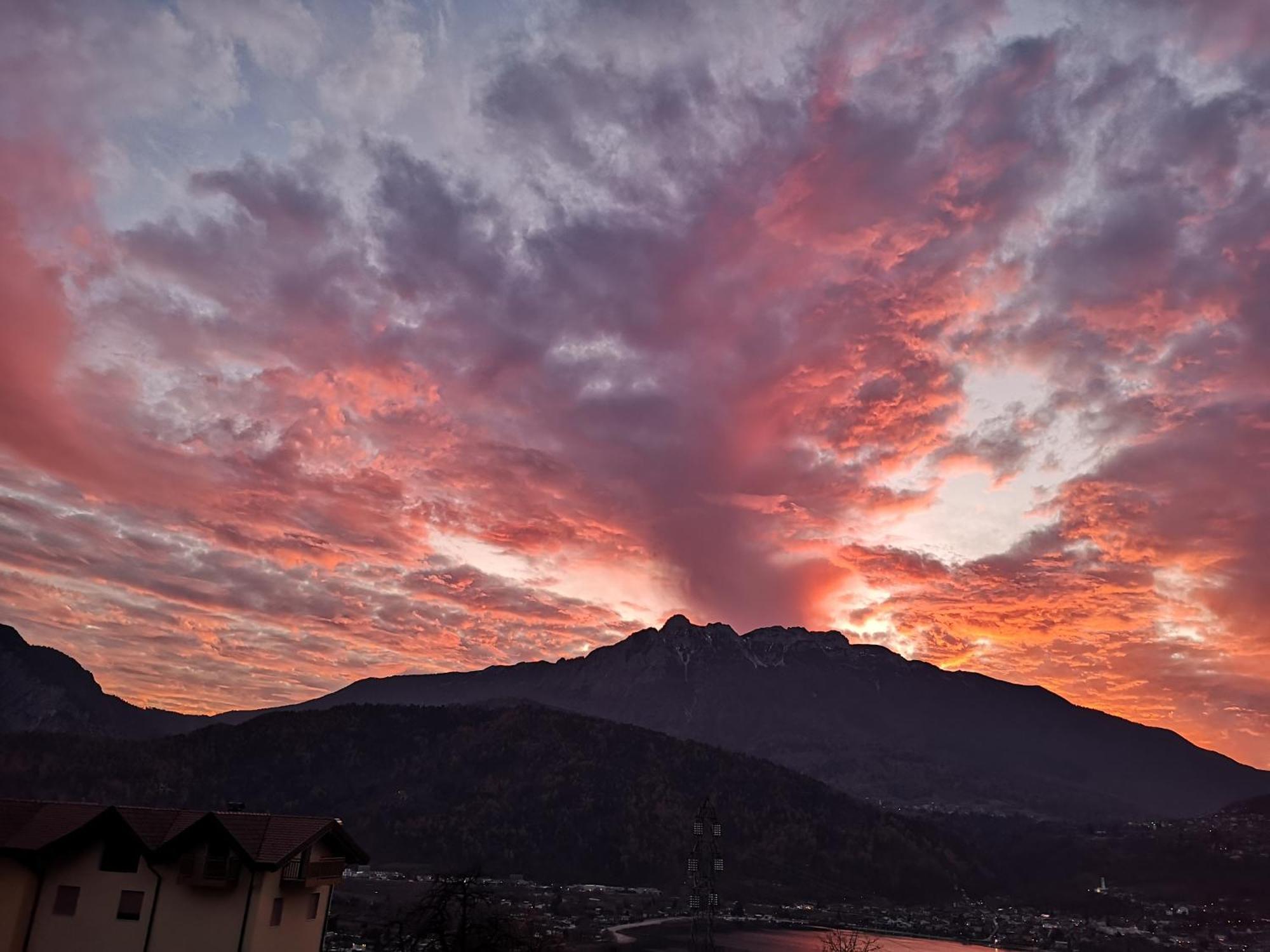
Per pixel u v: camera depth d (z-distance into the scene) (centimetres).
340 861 6425
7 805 5919
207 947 5647
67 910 5634
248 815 6278
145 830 5853
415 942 6606
